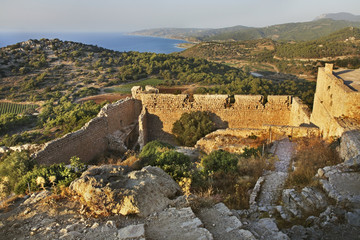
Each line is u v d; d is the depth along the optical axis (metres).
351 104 14.31
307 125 20.77
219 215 7.80
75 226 6.99
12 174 14.13
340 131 13.54
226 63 156.38
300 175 11.13
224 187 11.44
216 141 19.45
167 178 9.71
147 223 7.12
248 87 56.78
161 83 83.25
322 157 13.27
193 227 6.80
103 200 7.74
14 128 57.25
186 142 24.05
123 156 21.66
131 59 115.75
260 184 11.02
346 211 7.40
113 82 91.50
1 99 81.38
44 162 16.45
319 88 19.55
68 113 51.12
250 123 25.73
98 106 51.53
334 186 8.67
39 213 7.90
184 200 8.38
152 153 17.70
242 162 14.17
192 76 84.56
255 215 8.59
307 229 7.10
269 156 15.30
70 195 8.76
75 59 114.06
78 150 19.53
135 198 7.65
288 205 8.84
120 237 6.30
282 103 24.97
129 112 26.86
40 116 62.41
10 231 7.03
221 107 25.64
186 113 25.95
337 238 6.51
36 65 103.81
